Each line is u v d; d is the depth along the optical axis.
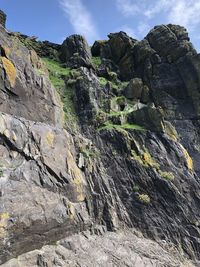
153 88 31.41
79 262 14.96
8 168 14.65
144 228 20.27
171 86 31.08
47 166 17.11
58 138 19.59
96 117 26.08
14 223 13.09
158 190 22.12
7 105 17.14
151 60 33.06
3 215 12.78
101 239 17.84
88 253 15.97
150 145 24.86
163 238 20.03
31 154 16.52
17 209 13.59
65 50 34.25
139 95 31.27
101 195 20.45
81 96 27.44
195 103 29.75
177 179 23.25
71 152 20.86
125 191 21.94
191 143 27.52
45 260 13.85
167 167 23.77
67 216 16.55
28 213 14.09
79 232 17.52
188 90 30.44
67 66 32.19
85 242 16.80
